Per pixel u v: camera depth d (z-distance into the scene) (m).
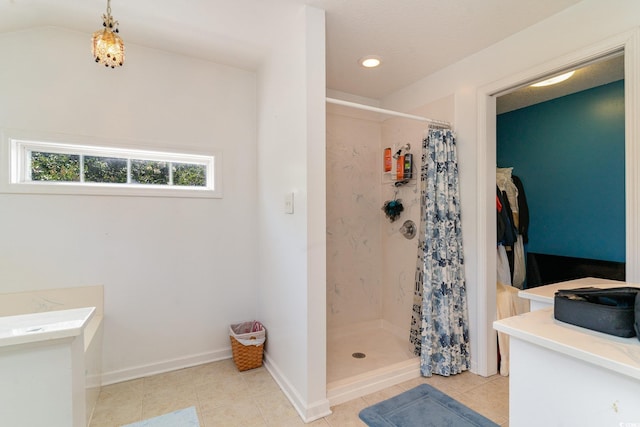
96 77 2.10
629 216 1.53
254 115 2.66
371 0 1.71
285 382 2.03
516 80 2.02
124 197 2.19
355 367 2.31
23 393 1.03
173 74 2.35
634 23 1.52
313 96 1.79
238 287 2.59
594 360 0.81
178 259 2.37
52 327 1.07
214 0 1.71
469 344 2.32
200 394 2.00
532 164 3.25
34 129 1.93
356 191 3.12
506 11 1.80
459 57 2.34
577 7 1.73
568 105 2.97
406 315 2.93
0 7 1.68
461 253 2.34
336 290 3.01
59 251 2.01
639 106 1.50
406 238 2.93
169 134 2.33
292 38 1.93
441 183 2.29
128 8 1.80
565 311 1.04
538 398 0.97
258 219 2.63
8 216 1.88
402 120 2.94
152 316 2.28
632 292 0.94
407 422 1.71
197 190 2.44
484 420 1.72
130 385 2.10
